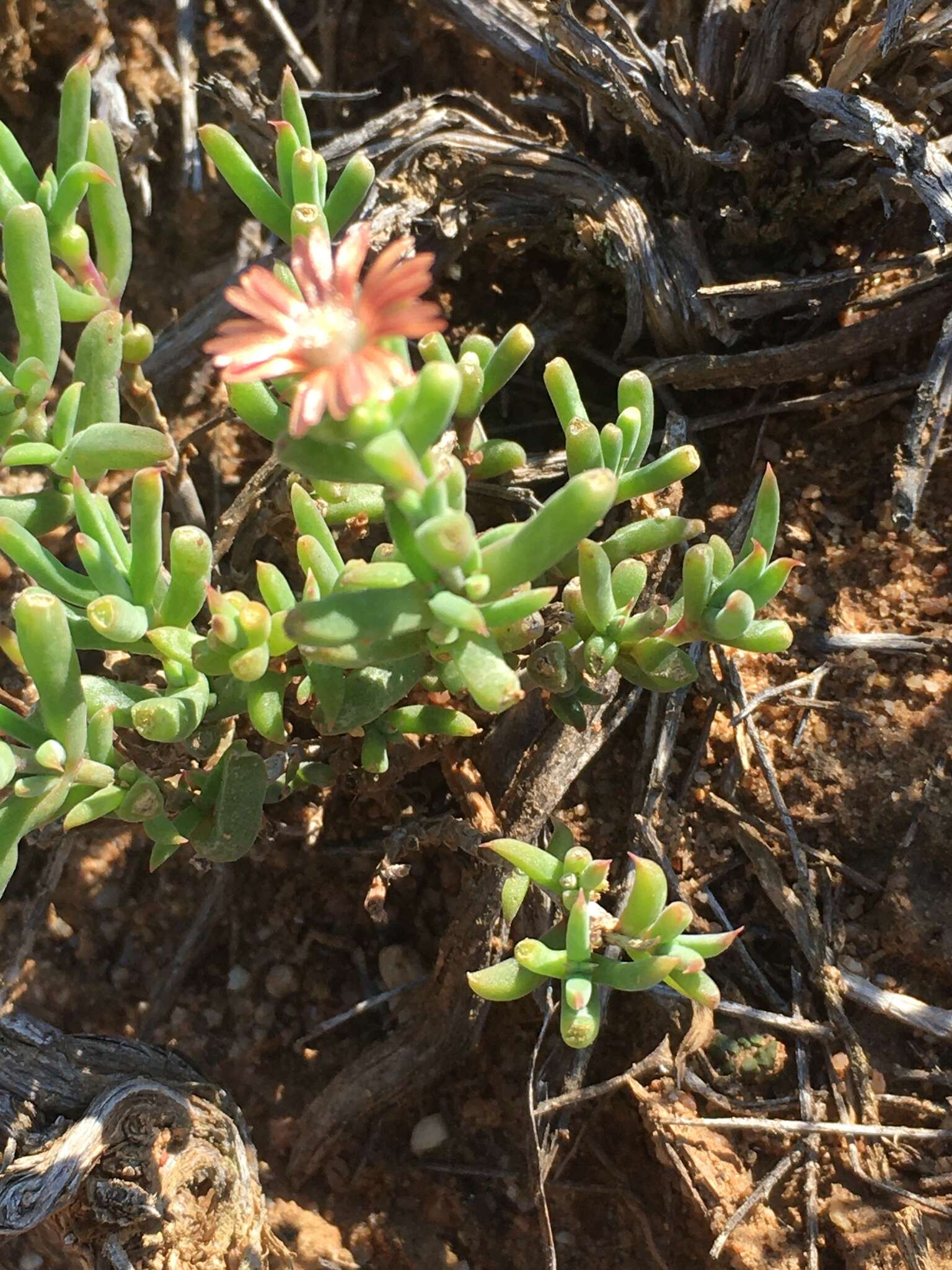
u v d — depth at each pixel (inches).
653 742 7.5
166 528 8.2
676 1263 6.9
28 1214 6.4
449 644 4.1
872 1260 6.2
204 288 8.9
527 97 8.5
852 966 7.0
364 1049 7.9
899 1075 6.7
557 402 5.5
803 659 7.6
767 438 8.2
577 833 7.6
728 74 7.7
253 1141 7.7
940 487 7.8
